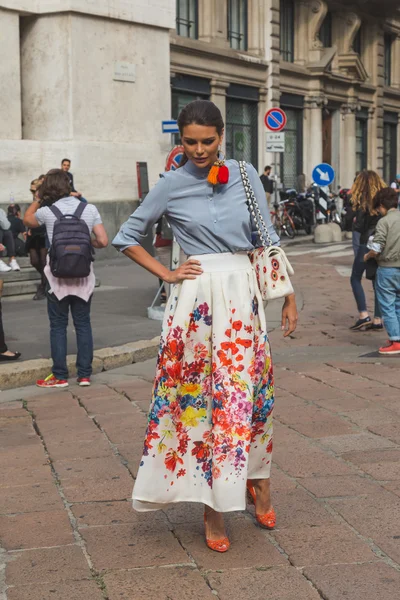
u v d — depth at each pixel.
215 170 3.81
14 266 13.80
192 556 4.02
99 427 6.31
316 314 12.05
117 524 4.44
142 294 13.65
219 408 3.85
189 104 3.82
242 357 3.89
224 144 27.66
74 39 18.91
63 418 6.62
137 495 3.92
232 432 3.83
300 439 5.78
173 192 3.92
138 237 3.99
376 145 39.16
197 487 3.93
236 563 3.93
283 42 31.89
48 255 7.66
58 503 4.77
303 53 32.72
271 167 29.53
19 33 18.97
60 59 18.95
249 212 3.97
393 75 41.78
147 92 20.94
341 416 6.34
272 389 4.07
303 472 5.12
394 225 8.78
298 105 32.53
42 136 19.30
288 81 31.33
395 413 6.38
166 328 3.95
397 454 5.41
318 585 3.68
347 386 7.33
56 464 5.44
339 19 35.38
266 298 4.01
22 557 4.06
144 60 20.81
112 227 19.81
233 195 3.93
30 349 9.28
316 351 9.29
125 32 20.22
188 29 25.55
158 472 3.92
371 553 3.99
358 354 8.98
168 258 10.64
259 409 4.03
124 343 9.52
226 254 3.94
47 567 3.94
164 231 10.43
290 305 4.11
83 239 7.55
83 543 4.21
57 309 7.80
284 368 8.24
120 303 12.73
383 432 5.88
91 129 19.53
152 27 20.92
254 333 3.97
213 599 3.60
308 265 18.78
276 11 29.48
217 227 3.89
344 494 4.76
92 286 7.80
